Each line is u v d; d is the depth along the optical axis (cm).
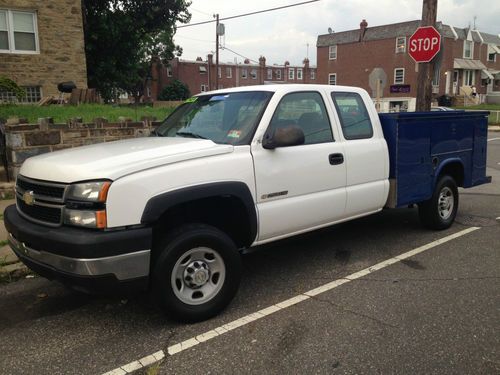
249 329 377
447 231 652
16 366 330
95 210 338
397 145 551
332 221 502
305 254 564
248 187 412
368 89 4816
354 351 341
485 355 333
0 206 727
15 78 1741
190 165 378
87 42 2388
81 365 330
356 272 501
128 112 1244
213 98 503
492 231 650
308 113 482
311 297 438
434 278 479
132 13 2591
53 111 1160
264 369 321
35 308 427
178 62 5991
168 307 373
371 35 4741
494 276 482
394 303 421
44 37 1775
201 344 355
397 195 560
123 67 2655
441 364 323
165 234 378
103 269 335
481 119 690
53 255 347
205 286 395
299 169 453
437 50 974
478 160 696
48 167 372
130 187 346
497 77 5544
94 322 397
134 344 358
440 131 614
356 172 513
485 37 5644
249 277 493
